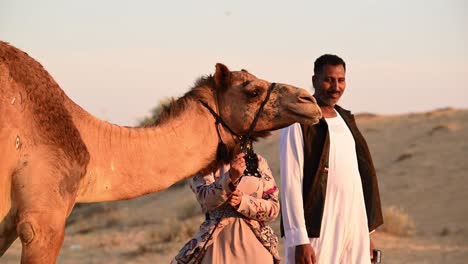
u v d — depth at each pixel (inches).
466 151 1471.5
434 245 816.3
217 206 253.0
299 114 248.8
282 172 277.1
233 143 253.8
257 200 257.1
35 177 225.0
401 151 1569.9
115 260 735.1
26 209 223.6
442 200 1181.1
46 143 228.2
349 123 292.7
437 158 1446.9
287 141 278.1
